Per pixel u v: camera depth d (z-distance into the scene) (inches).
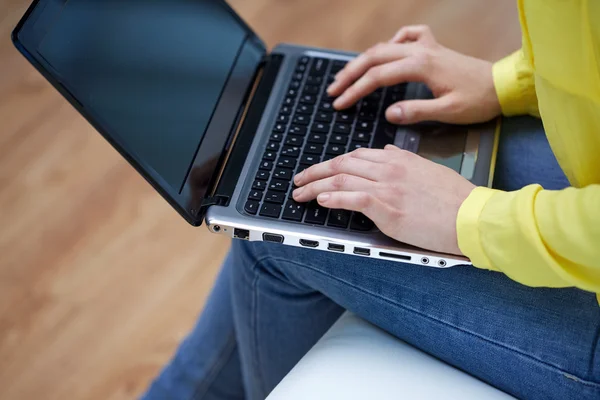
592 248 21.8
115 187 53.7
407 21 60.5
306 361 28.1
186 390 39.6
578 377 24.5
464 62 32.5
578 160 24.5
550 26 22.1
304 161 31.3
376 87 32.9
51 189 53.6
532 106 32.2
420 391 26.0
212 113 32.9
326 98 34.3
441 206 26.0
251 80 36.3
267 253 30.5
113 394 46.3
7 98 57.7
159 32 32.7
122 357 47.5
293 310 33.1
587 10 21.0
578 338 24.9
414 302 27.4
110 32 30.4
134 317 48.8
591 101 22.7
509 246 23.9
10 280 50.0
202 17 35.6
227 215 28.6
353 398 25.6
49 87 58.4
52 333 48.3
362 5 61.8
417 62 32.2
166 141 29.9
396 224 26.1
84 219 52.3
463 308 26.7
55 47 27.9
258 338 34.4
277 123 33.1
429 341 27.6
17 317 48.8
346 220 27.9
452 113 31.7
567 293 26.0
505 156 32.2
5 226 52.1
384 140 32.3
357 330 29.3
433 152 31.8
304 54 37.0
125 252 51.0
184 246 51.2
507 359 25.9
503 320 26.0
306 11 61.6
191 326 48.4
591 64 21.9
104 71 29.3
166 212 52.6
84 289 49.7
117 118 28.6
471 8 60.8
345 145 32.1
